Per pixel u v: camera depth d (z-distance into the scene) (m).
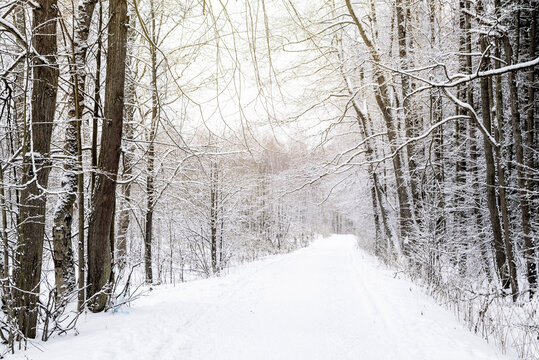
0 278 4.54
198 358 4.66
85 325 5.51
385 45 14.75
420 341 5.14
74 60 5.78
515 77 10.27
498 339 5.60
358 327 6.16
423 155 15.80
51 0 5.17
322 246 31.53
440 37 12.65
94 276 6.27
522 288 9.73
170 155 12.88
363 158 20.19
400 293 8.37
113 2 6.67
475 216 13.23
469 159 13.54
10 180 5.54
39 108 5.03
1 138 5.40
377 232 21.23
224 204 18.94
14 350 4.32
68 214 6.03
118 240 12.23
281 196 17.53
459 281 8.70
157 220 16.23
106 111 6.58
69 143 6.66
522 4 10.41
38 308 4.95
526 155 10.57
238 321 6.54
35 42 5.07
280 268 14.86
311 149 16.47
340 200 27.86
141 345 4.80
